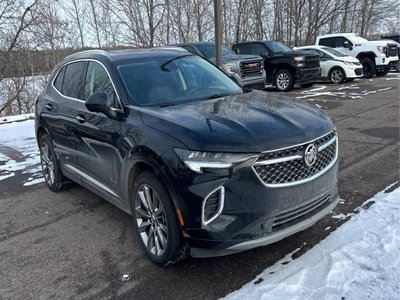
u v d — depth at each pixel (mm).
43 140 5652
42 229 4438
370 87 14883
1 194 5719
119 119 3801
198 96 4219
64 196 5453
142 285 3246
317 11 29984
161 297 3070
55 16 23875
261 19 28812
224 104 3779
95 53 4727
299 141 3078
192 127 3143
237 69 12289
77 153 4715
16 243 4148
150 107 3779
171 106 3803
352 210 4211
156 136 3242
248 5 27688
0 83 19531
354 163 5809
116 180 3934
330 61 16953
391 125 8180
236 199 2926
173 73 4441
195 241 3020
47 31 20109
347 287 2941
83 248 3934
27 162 7340
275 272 3236
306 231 3830
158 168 3166
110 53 4648
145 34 22016
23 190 5828
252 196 2934
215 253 2996
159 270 3434
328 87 15906
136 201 3619
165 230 3271
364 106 10648
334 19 31312
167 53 4887
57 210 4961
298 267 3266
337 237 3670
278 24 29703
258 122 3211
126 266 3545
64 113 4844
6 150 8312
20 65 19734
